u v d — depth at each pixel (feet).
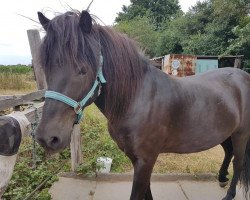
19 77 39.32
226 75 8.78
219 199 9.84
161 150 7.41
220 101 7.91
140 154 6.77
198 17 61.26
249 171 9.29
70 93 5.05
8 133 4.23
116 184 10.73
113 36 6.12
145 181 6.95
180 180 11.09
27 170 10.43
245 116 8.80
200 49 47.01
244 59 34.83
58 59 4.93
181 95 7.23
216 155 14.67
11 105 8.23
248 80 9.20
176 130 7.27
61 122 5.03
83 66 5.08
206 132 7.73
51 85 5.06
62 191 9.98
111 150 13.91
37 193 9.46
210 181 11.10
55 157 12.48
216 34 45.09
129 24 69.82
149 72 6.93
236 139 8.97
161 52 65.72
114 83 6.10
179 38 62.54
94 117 18.83
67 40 4.95
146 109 6.58
